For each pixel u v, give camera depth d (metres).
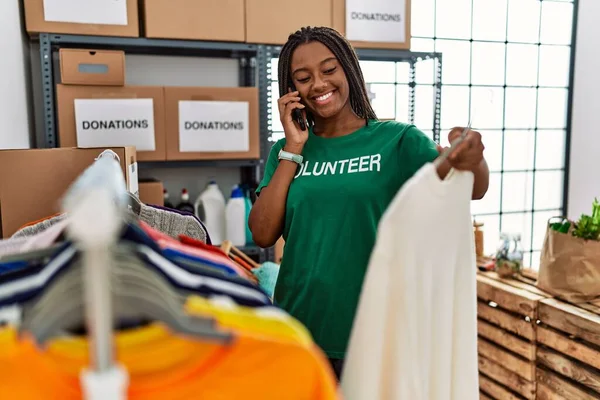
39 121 2.40
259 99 2.44
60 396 0.59
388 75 3.20
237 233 2.46
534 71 3.76
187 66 2.69
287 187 1.29
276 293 1.35
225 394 0.61
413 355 0.81
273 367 0.61
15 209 1.58
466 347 0.89
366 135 1.28
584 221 1.96
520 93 3.74
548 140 3.88
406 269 0.79
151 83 2.63
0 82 1.79
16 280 0.64
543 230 3.95
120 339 0.59
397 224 0.78
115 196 0.49
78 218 0.43
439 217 0.82
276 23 2.37
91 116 2.15
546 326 2.00
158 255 0.69
